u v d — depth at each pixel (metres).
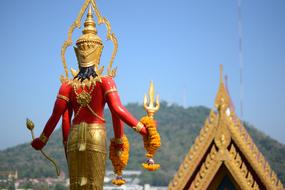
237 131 22.42
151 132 12.43
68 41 13.33
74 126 12.87
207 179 21.12
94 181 12.61
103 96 12.90
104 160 12.75
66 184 96.31
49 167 119.94
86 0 13.38
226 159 21.03
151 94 12.81
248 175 21.08
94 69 13.09
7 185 67.38
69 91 13.10
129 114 12.66
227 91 22.89
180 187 22.31
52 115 13.25
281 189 21.98
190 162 22.47
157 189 151.25
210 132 22.41
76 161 12.68
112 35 13.20
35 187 83.81
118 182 13.41
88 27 13.21
